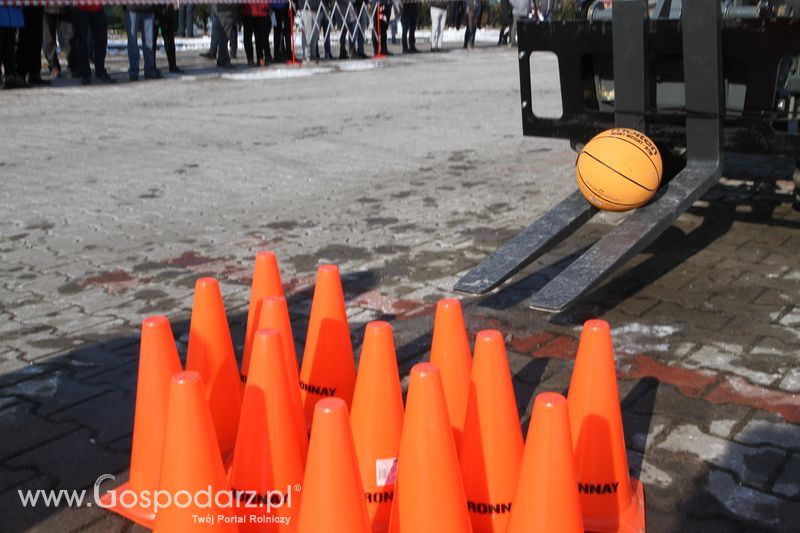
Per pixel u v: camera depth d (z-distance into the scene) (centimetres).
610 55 532
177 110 1320
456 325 312
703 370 392
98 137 1084
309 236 634
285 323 325
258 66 1998
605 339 281
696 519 287
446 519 248
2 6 1455
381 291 512
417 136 1055
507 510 275
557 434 241
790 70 530
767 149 484
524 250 456
